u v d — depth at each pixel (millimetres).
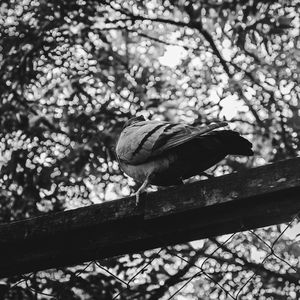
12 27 6836
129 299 5211
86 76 6754
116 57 6930
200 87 6770
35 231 2025
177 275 5305
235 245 5395
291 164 1854
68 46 6875
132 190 6277
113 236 1995
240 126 6668
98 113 6609
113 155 6406
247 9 6473
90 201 6375
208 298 5176
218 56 6871
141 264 5340
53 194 6410
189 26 6949
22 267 2084
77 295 4855
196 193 1912
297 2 6492
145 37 7059
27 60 6781
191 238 1984
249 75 6703
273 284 5152
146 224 1958
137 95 6688
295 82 6586
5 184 6531
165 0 6961
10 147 6641
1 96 6758
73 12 6961
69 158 6480
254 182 1865
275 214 1896
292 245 5277
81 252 2033
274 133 6570
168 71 6891
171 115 6629
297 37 6543
